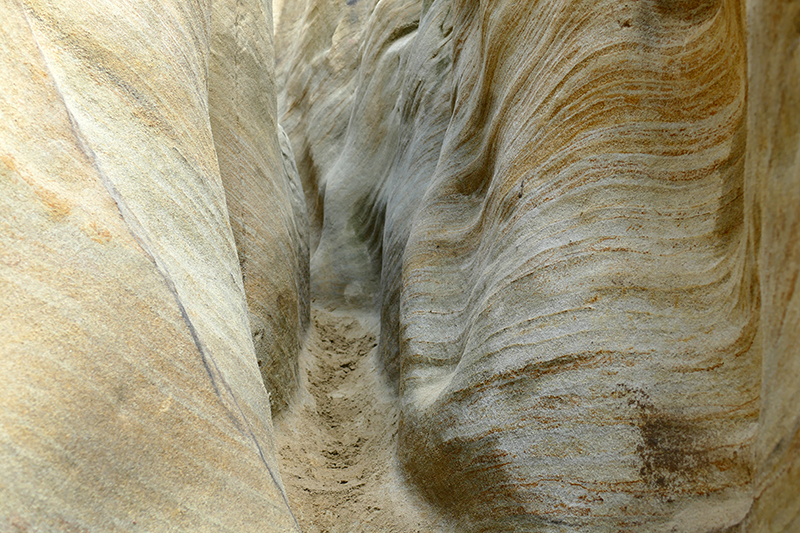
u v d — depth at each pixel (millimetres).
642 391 2389
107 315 1804
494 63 4055
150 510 1702
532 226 3049
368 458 4293
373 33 8797
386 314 5672
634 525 2268
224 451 2031
